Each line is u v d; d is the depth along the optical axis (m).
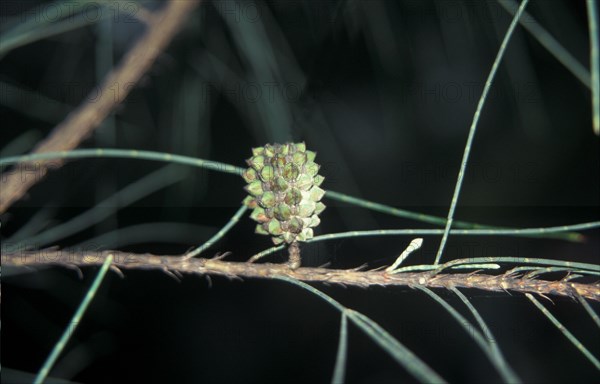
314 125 0.30
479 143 0.51
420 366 0.18
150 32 0.25
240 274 0.22
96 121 0.25
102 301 0.36
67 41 0.29
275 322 0.42
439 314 0.37
